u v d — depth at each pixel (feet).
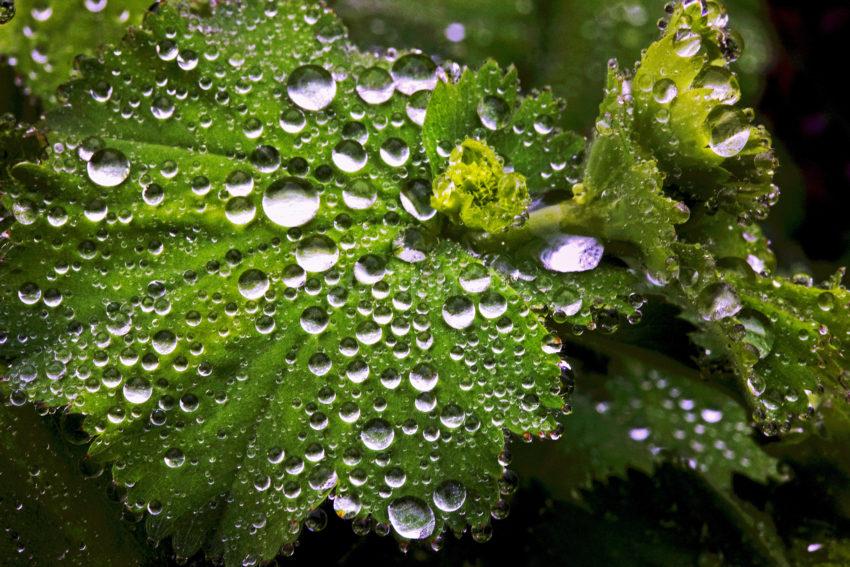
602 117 0.70
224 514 0.69
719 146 0.69
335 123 0.72
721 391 0.76
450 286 0.70
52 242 0.69
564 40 0.92
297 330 0.70
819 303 0.70
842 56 1.07
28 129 0.72
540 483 0.79
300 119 0.71
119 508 0.72
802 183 0.98
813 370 0.69
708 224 0.72
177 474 0.69
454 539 0.76
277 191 0.70
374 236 0.71
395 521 0.69
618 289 0.70
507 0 0.92
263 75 0.72
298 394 0.69
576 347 0.79
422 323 0.70
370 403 0.69
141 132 0.71
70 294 0.69
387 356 0.69
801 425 0.75
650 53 0.69
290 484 0.69
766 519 0.77
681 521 0.78
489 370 0.69
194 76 0.72
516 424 0.69
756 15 1.00
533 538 0.77
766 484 0.77
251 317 0.70
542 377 0.69
